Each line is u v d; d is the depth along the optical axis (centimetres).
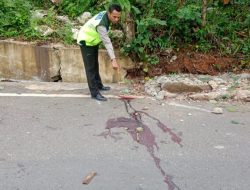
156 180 426
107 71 746
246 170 450
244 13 872
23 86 705
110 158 468
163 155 479
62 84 726
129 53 748
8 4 815
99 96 646
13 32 787
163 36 786
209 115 600
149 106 628
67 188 407
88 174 433
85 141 508
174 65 757
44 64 756
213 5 868
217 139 523
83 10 831
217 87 686
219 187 416
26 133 524
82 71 752
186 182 423
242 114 607
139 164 457
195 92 680
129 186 414
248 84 695
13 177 423
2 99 636
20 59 764
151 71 752
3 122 553
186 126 560
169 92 678
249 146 507
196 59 764
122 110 609
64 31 786
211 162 465
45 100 640
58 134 524
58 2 891
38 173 432
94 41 621
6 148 483
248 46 790
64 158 465
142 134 532
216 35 808
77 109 607
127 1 677
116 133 533
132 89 704
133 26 746
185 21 787
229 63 765
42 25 811
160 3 778
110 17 603
